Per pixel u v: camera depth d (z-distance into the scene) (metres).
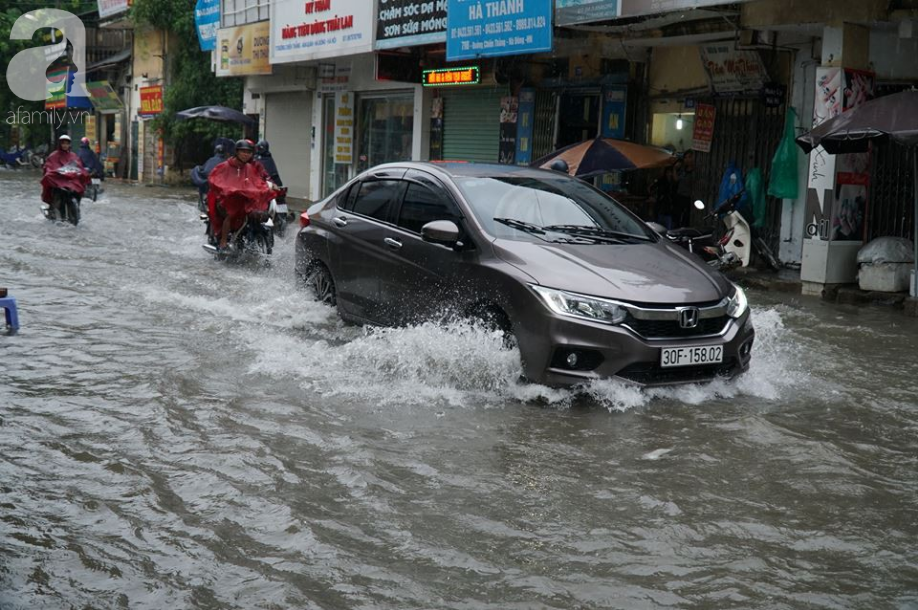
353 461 5.16
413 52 20.62
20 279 10.81
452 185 7.55
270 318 8.89
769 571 4.02
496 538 4.27
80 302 9.49
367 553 4.07
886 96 11.21
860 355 8.45
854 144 11.38
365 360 7.27
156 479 4.82
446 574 3.90
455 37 17.34
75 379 6.63
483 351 6.61
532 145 18.77
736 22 13.12
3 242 14.30
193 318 8.84
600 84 17.06
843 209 12.26
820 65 12.26
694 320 6.44
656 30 14.84
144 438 5.43
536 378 6.39
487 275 6.77
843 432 6.06
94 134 44.88
